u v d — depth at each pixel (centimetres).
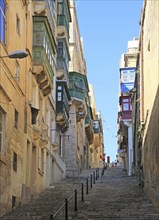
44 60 2661
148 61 2648
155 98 2220
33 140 2602
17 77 2147
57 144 3550
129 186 3064
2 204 1878
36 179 2652
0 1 1928
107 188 2944
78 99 4678
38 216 1828
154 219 1762
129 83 4684
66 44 3925
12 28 2123
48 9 2917
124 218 1789
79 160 5119
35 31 2662
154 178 2214
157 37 2169
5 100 1967
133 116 4106
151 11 2414
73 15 5225
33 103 2703
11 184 2045
